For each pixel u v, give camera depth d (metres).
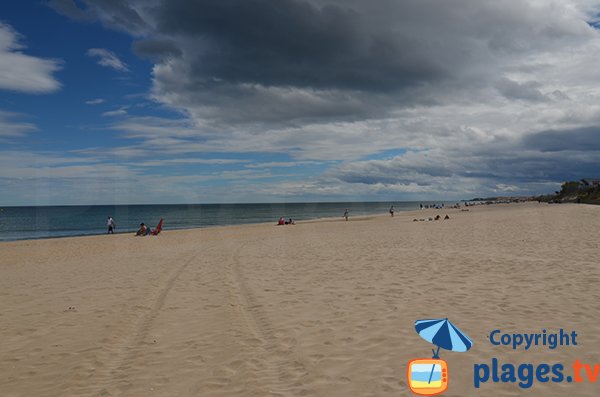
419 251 14.88
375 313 7.02
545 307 6.96
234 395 4.30
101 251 20.91
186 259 15.61
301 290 9.17
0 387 4.79
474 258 12.55
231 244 22.11
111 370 5.17
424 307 7.25
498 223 28.42
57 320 7.52
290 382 4.53
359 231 28.14
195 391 4.45
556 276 9.41
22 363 5.52
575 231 19.61
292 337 6.03
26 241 29.61
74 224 65.81
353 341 5.71
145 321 7.28
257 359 5.28
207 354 5.55
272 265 13.19
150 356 5.57
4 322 7.48
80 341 6.34
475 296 7.90
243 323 6.90
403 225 33.12
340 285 9.49
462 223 30.62
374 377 4.54
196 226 52.72
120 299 9.01
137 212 122.75
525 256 12.52
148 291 9.76
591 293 7.76
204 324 6.95
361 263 12.66
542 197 112.06
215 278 11.18
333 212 110.56
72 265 15.45
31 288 10.75
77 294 9.72
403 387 4.27
